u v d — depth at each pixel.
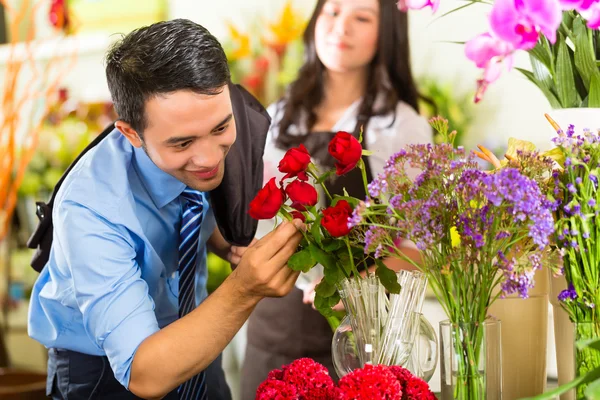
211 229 1.75
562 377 1.23
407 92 2.32
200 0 3.22
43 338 1.66
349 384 0.96
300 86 2.40
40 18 3.43
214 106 1.20
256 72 3.11
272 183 1.11
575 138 1.03
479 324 1.02
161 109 1.19
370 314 1.08
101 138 1.60
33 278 3.30
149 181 1.48
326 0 2.33
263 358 2.42
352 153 1.05
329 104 2.38
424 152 1.02
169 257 1.60
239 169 1.62
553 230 0.94
